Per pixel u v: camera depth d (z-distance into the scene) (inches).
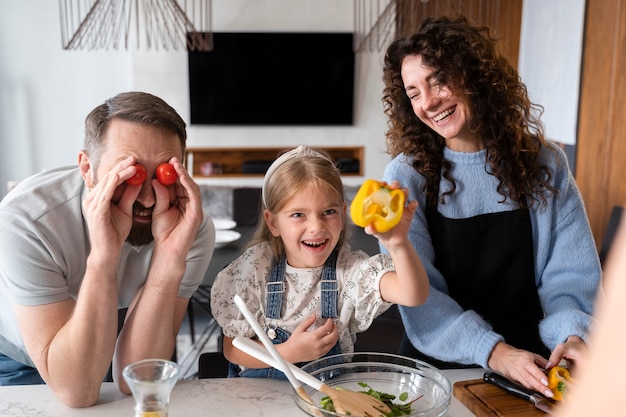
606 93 146.9
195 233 49.0
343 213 55.1
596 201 152.9
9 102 217.6
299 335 49.6
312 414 39.1
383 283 52.5
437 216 58.9
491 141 56.2
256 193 134.3
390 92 59.4
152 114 46.8
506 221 57.7
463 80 53.7
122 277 53.7
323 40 221.9
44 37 215.0
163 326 49.4
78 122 221.3
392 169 60.1
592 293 56.6
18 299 47.7
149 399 36.7
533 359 48.8
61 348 45.5
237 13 219.3
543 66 177.9
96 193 45.5
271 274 55.3
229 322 54.1
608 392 12.3
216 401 47.4
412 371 45.9
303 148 56.4
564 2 163.5
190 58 218.1
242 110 224.4
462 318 54.0
